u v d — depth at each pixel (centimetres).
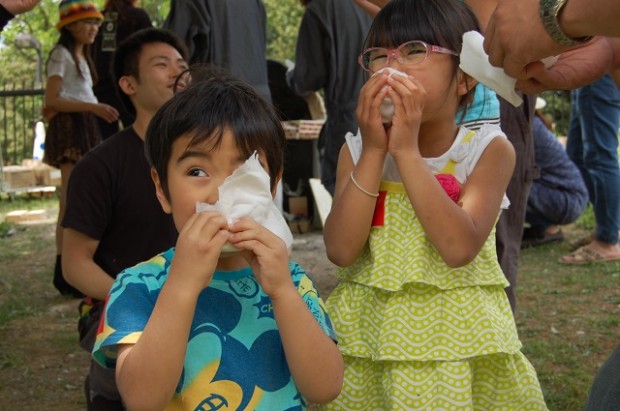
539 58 184
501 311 235
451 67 229
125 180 292
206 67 233
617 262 635
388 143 221
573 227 810
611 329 480
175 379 165
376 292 230
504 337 225
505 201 246
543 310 523
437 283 223
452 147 236
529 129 332
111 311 179
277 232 175
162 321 162
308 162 841
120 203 291
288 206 845
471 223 218
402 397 219
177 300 163
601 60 213
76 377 437
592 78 212
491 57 195
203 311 183
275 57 2202
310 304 195
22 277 671
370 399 234
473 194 228
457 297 224
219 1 585
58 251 589
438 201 213
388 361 224
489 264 234
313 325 175
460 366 220
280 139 189
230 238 168
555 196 700
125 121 653
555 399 376
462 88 235
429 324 223
